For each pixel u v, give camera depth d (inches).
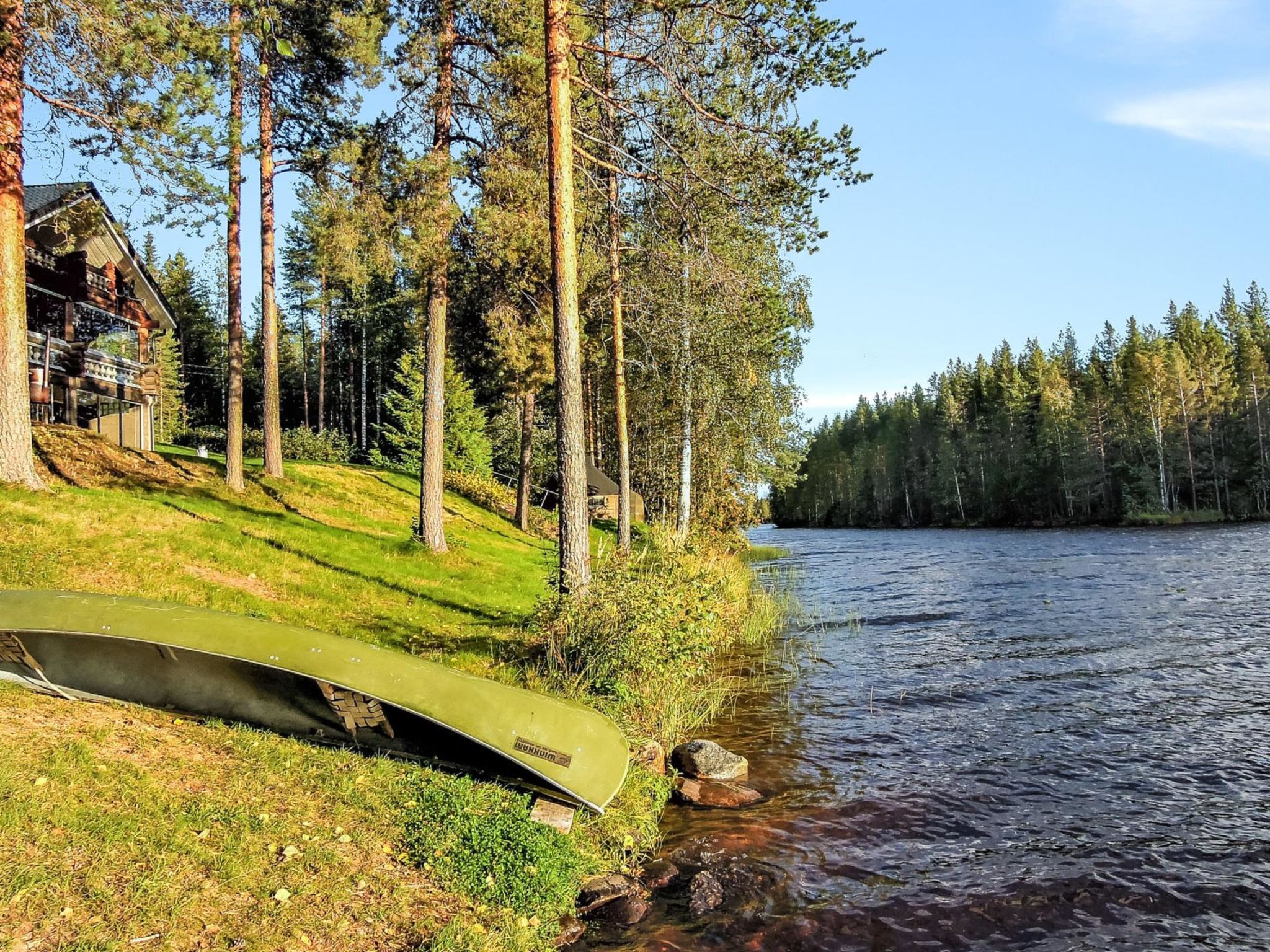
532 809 221.6
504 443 1653.5
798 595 860.6
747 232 478.9
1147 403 2324.1
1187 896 207.0
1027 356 3442.4
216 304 2672.2
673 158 438.6
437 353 619.2
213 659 232.5
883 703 402.0
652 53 396.8
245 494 687.7
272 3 488.1
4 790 166.4
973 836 245.3
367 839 190.7
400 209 564.4
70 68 409.7
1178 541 1450.5
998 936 189.8
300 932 153.4
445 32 553.3
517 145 568.1
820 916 197.8
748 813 263.3
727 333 798.5
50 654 223.3
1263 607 654.5
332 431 1592.0
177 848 165.0
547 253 577.0
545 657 350.9
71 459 590.9
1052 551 1360.7
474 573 589.3
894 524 3299.7
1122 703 390.6
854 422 4269.2
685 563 435.8
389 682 225.8
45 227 724.7
